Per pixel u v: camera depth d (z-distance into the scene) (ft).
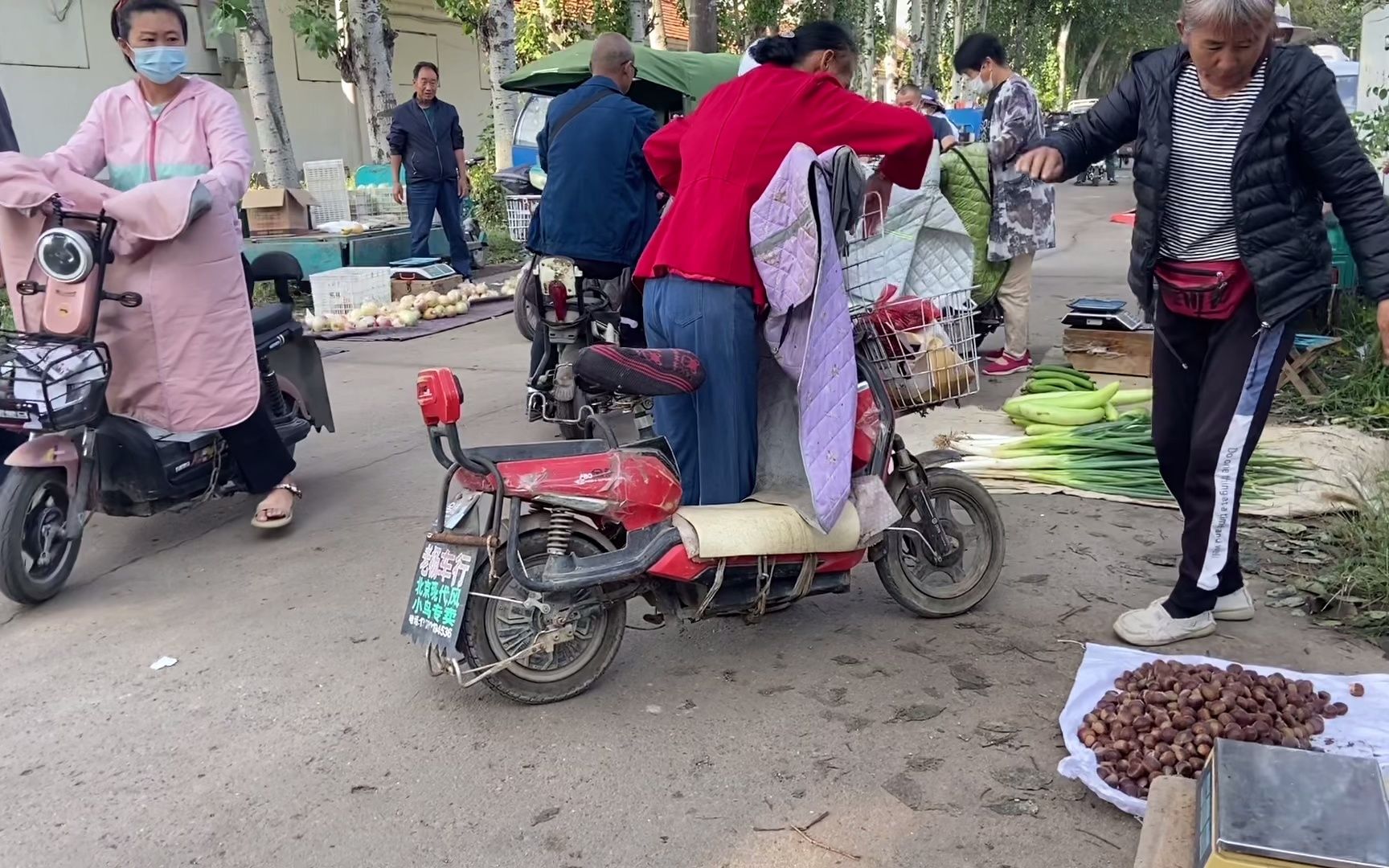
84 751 10.59
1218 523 11.71
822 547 11.54
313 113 57.21
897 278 16.22
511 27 43.19
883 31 78.23
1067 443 17.74
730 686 11.59
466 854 8.95
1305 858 6.30
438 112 36.11
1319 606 13.01
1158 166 11.09
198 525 16.80
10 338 13.67
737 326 11.45
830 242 10.62
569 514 11.07
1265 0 9.83
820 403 10.83
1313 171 10.53
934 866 8.66
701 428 11.84
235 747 10.60
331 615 13.44
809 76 11.61
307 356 18.30
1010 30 126.72
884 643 12.43
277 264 17.79
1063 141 11.69
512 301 35.86
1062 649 12.16
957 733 10.52
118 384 14.74
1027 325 24.47
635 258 18.65
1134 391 19.70
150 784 10.03
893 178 11.59
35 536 13.75
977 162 21.74
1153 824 7.61
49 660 12.46
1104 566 14.37
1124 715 10.08
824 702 11.16
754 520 11.29
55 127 45.70
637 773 10.02
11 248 13.98
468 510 10.94
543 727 10.87
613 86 18.69
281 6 54.29
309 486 18.31
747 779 9.89
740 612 11.74
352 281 32.24
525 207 30.96
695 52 28.48
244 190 15.12
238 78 51.90
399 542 15.75
